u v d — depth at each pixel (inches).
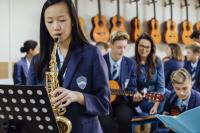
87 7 216.2
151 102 127.3
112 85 127.8
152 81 134.6
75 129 61.3
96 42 199.3
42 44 66.3
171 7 242.1
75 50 63.1
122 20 222.1
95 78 63.1
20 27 195.8
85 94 61.4
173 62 163.9
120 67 129.3
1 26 190.7
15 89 53.1
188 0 257.4
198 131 44.5
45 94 51.4
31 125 56.0
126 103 130.9
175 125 46.3
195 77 155.9
